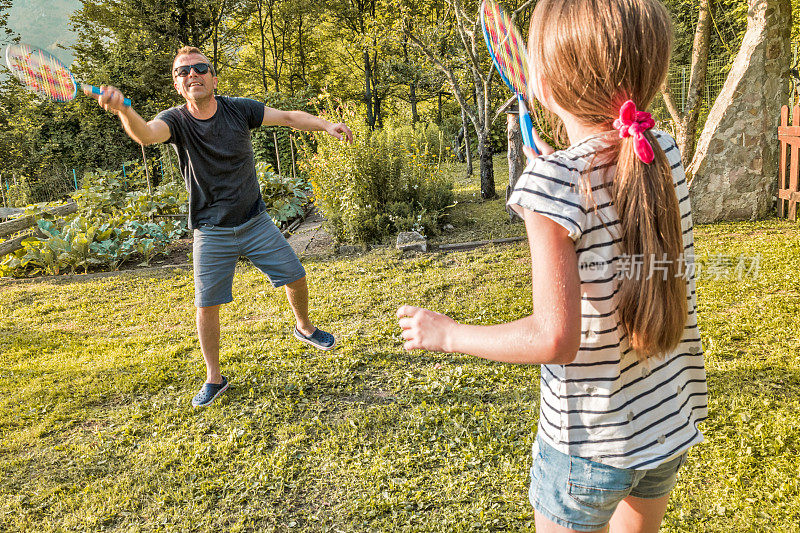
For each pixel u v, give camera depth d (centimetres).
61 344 543
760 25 736
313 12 2731
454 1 1059
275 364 453
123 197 1147
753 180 764
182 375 452
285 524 285
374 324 530
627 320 110
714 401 350
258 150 1622
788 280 516
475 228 881
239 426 371
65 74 306
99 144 2811
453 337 119
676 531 255
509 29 140
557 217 103
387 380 421
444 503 289
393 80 2923
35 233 943
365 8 2725
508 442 331
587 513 123
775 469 286
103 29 2586
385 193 876
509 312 532
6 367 488
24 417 398
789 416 327
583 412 117
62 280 786
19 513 301
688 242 123
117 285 734
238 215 386
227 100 376
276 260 408
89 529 287
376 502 290
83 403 416
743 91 746
